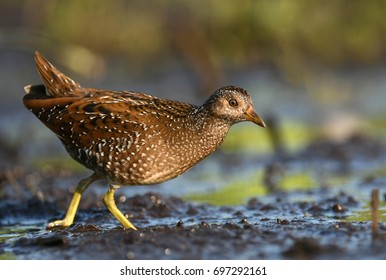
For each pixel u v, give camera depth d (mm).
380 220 13812
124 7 26703
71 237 13055
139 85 25594
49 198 16188
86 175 18969
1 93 24938
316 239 12148
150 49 26516
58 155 21297
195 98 24641
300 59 26266
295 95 25156
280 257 11672
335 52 26781
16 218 15266
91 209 15281
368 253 11727
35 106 14188
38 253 12320
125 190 17547
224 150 21531
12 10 27172
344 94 25203
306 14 26609
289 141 21984
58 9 26391
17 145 21594
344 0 27016
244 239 12406
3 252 12484
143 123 13594
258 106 24469
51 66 14477
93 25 26375
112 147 13625
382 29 27234
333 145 21016
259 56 26297
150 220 14492
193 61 24938
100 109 13750
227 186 17781
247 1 26141
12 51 26297
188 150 13922
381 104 24406
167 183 18328
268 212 14875
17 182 18188
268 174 18844
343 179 18047
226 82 25781
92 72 24547
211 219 14391
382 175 18250
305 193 16641
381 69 26656
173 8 26438
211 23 26188
